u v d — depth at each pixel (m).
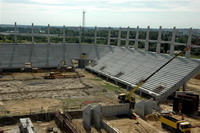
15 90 46.06
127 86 50.53
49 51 73.44
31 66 65.75
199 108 40.41
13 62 64.88
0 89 46.31
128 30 70.38
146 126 31.50
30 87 48.88
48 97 42.44
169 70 48.31
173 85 43.06
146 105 36.00
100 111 31.70
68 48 77.25
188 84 63.41
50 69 68.00
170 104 41.44
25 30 137.62
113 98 43.69
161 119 31.77
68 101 40.56
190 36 48.75
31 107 36.44
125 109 36.59
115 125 31.58
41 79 56.75
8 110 34.59
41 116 33.38
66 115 32.88
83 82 55.88
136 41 66.50
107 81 58.22
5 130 28.89
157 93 43.09
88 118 30.47
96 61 72.94
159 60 54.31
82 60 76.88
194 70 44.34
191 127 29.67
